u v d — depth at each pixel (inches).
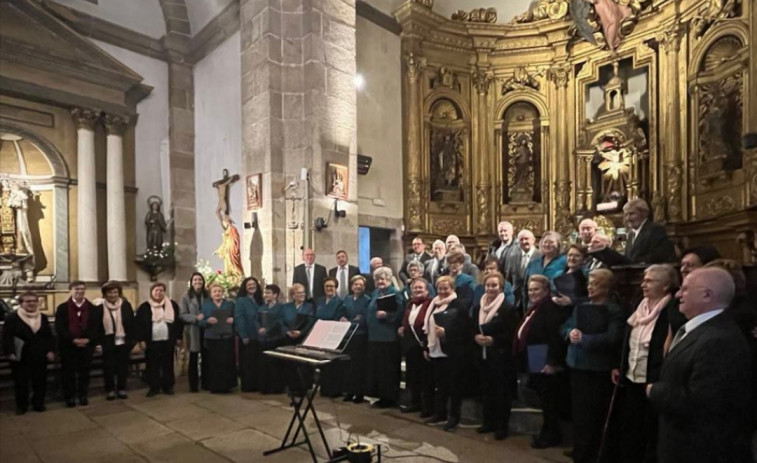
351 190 311.7
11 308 280.4
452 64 427.8
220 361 243.9
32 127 313.7
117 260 340.2
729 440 79.0
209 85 364.5
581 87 417.7
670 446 85.4
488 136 433.1
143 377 270.8
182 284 368.2
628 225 174.6
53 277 320.5
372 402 217.9
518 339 161.5
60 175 325.7
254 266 295.0
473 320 182.2
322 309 230.5
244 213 306.2
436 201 415.5
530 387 172.7
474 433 172.4
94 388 256.5
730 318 85.4
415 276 219.6
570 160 418.3
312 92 293.9
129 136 359.3
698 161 346.6
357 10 363.3
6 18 295.3
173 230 367.2
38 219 323.6
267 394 239.9
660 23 372.2
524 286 191.6
